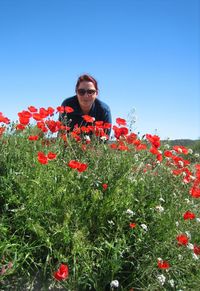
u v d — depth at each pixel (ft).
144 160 5.42
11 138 4.86
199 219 4.72
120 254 3.96
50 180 4.40
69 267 3.93
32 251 3.98
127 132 5.18
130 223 4.33
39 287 3.81
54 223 4.17
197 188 5.16
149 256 4.16
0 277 3.58
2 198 4.28
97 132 5.37
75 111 6.54
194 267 4.39
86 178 4.54
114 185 4.58
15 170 4.50
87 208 4.36
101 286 3.88
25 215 4.09
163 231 4.42
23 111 5.03
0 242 3.83
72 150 5.00
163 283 3.88
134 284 3.98
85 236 4.13
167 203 4.84
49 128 5.10
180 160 5.31
